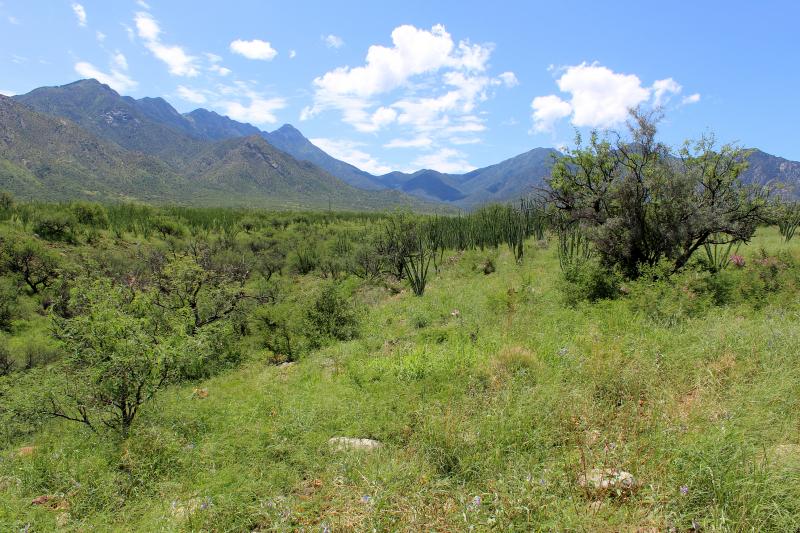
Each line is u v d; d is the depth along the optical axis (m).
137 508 3.99
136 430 5.41
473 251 27.06
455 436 4.10
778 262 10.43
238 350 11.30
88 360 6.08
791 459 3.12
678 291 8.20
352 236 47.69
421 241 24.05
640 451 3.57
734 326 6.14
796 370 4.57
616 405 4.54
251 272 31.94
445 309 12.70
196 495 3.95
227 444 4.95
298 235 51.62
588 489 3.21
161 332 7.43
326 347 10.66
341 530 3.20
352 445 4.54
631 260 11.25
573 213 14.10
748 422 3.70
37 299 27.72
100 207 56.94
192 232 59.12
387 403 5.49
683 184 10.45
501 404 4.66
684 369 5.08
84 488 4.30
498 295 11.47
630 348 5.79
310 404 5.79
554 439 4.00
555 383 4.95
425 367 6.64
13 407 6.11
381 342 9.92
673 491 2.99
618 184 11.45
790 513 2.71
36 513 3.95
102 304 6.31
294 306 12.14
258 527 3.48
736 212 10.77
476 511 3.09
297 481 3.99
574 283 10.55
